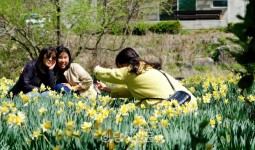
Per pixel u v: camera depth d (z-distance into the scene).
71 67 7.91
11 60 15.13
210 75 10.64
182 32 26.36
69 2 13.97
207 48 23.05
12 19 14.02
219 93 7.04
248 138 3.63
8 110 4.98
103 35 15.62
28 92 7.65
